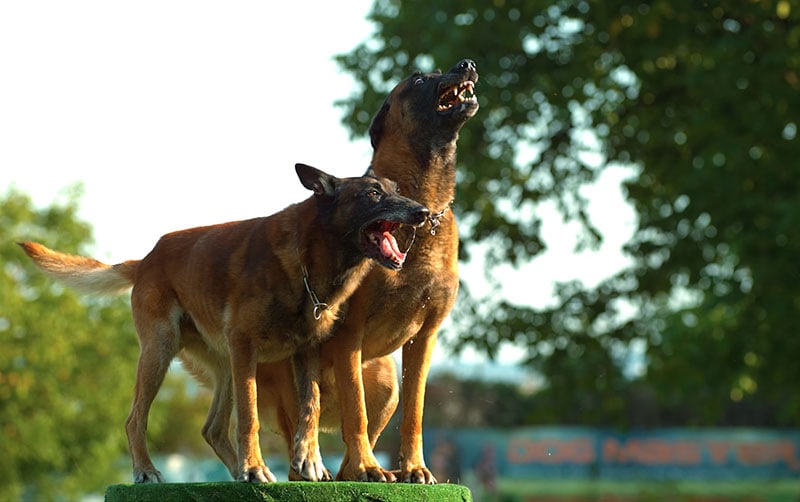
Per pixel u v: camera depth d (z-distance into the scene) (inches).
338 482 273.1
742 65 666.2
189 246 326.0
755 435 1347.2
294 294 298.5
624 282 798.5
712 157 677.9
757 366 773.3
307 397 304.2
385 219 295.4
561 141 777.6
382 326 314.8
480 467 1332.4
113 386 1316.4
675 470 1350.9
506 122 742.5
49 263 359.6
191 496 269.7
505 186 785.6
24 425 1189.1
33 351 1203.9
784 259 665.0
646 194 791.1
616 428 831.1
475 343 778.8
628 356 831.1
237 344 298.0
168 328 323.9
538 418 818.2
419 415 322.0
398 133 324.5
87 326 1327.5
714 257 763.4
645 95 762.2
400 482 297.9
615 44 736.3
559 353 791.1
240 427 291.9
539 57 737.0
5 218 1355.8
